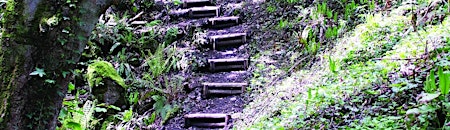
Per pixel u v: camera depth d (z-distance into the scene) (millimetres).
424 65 3174
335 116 3148
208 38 6188
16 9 2133
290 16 6324
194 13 6961
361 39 4504
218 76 5391
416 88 2920
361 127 2730
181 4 7320
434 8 4348
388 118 2717
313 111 3334
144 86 5176
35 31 2121
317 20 5562
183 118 4559
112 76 4867
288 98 3986
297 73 4691
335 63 4160
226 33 6379
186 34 6418
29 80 2148
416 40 3816
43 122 2229
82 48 2246
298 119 3365
